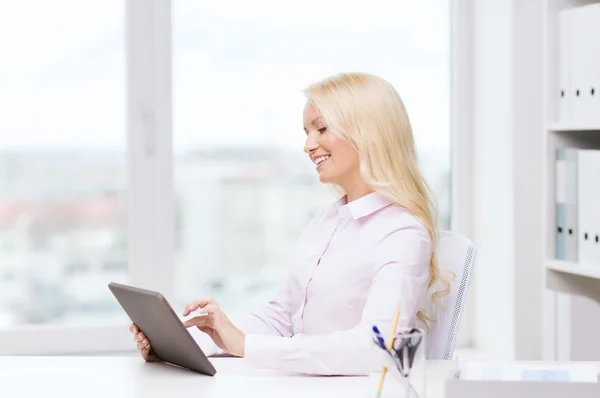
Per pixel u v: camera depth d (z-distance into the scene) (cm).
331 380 204
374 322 214
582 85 298
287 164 388
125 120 370
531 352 365
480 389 163
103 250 371
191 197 379
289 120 387
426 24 397
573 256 307
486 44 387
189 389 194
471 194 398
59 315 369
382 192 235
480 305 392
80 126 366
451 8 399
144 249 371
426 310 243
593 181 294
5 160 361
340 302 236
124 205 371
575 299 341
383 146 236
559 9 309
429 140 400
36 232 365
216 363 226
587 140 317
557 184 311
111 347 368
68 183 367
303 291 252
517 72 365
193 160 378
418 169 243
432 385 196
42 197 365
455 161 398
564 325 347
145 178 370
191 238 380
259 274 388
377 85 241
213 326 227
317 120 243
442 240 249
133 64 367
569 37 304
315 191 390
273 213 388
